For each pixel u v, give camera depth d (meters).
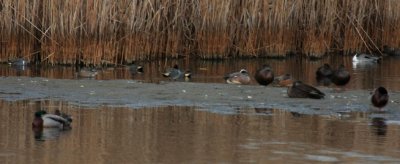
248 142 15.47
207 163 13.85
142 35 28.66
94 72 24.34
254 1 30.78
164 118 17.84
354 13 32.81
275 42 31.31
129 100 20.08
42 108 18.91
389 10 33.47
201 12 29.95
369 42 33.66
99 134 16.14
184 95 20.64
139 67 26.31
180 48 30.27
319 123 17.38
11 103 19.59
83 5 27.06
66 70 25.98
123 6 27.88
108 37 27.30
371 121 17.64
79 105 19.41
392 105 19.53
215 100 20.06
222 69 27.50
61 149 14.81
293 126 17.02
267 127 16.91
